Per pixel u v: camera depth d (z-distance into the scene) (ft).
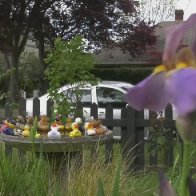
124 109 22.95
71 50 19.71
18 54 65.00
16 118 17.70
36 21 64.95
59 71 19.69
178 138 22.16
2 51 65.26
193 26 3.43
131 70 82.43
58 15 66.28
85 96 34.45
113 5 67.31
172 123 22.27
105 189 12.09
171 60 3.29
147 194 13.82
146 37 67.77
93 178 12.63
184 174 3.46
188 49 3.32
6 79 61.11
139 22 69.15
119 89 34.22
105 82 36.27
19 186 13.39
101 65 94.58
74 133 15.69
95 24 67.56
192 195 3.37
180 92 2.78
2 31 64.13
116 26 68.39
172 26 3.49
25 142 15.51
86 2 66.39
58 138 15.43
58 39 19.85
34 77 69.56
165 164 22.03
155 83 3.26
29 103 34.96
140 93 3.27
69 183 12.85
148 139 22.57
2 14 62.85
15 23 64.13
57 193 11.18
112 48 71.05
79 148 15.71
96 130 16.44
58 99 19.70
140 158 22.45
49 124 17.21
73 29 67.77
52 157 15.84
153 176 17.47
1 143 16.38
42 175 12.98
